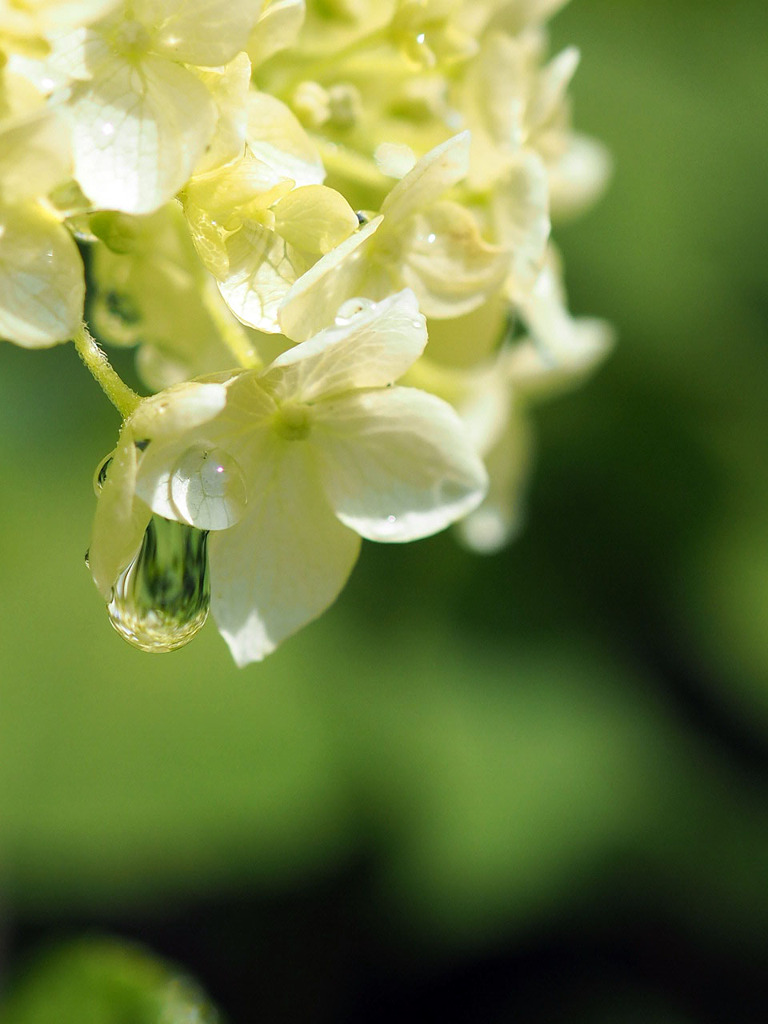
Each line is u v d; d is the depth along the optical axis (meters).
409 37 0.24
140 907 0.39
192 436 0.22
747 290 0.38
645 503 0.39
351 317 0.22
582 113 0.39
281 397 0.22
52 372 0.34
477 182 0.24
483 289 0.23
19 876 0.31
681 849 0.35
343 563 0.23
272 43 0.22
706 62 0.40
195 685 0.32
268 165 0.22
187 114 0.22
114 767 0.31
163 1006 0.26
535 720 0.36
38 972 0.26
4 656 0.31
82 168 0.21
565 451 0.39
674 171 0.38
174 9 0.22
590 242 0.37
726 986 0.38
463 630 0.37
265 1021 0.40
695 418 0.38
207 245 0.22
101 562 0.22
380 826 0.34
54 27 0.21
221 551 0.22
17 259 0.21
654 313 0.37
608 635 0.38
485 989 0.40
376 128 0.24
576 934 0.39
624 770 0.35
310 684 0.33
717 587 0.38
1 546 0.32
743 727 0.38
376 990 0.40
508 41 0.24
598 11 0.41
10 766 0.31
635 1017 0.38
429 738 0.34
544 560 0.38
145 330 0.25
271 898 0.40
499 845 0.34
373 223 0.22
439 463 0.23
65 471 0.33
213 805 0.31
